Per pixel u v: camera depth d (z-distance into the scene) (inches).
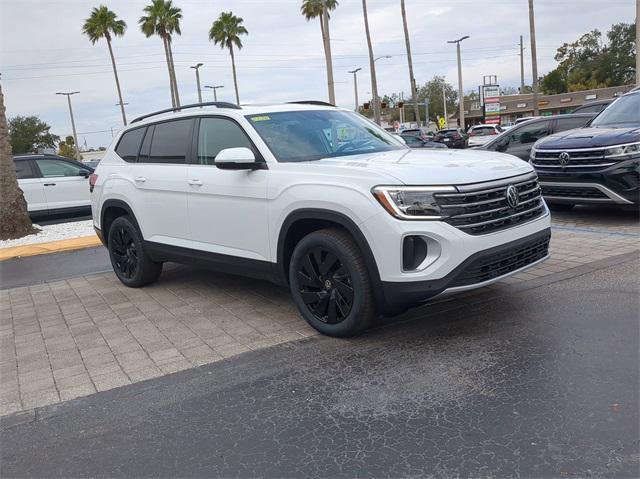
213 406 146.0
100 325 220.7
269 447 125.3
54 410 151.4
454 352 165.0
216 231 216.2
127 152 269.9
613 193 315.0
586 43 3255.4
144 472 119.8
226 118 216.2
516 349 163.3
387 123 3528.5
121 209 274.4
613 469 107.5
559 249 273.1
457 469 111.6
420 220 158.2
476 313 194.7
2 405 156.8
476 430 124.4
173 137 242.2
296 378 157.5
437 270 158.6
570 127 432.5
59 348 198.5
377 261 163.0
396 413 134.5
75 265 351.9
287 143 203.2
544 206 193.8
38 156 541.3
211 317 217.9
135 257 268.1
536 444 117.3
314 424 133.0
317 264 180.9
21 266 362.6
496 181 171.8
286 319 207.6
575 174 327.9
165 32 1761.8
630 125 338.0
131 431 137.2
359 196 165.2
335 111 236.7
